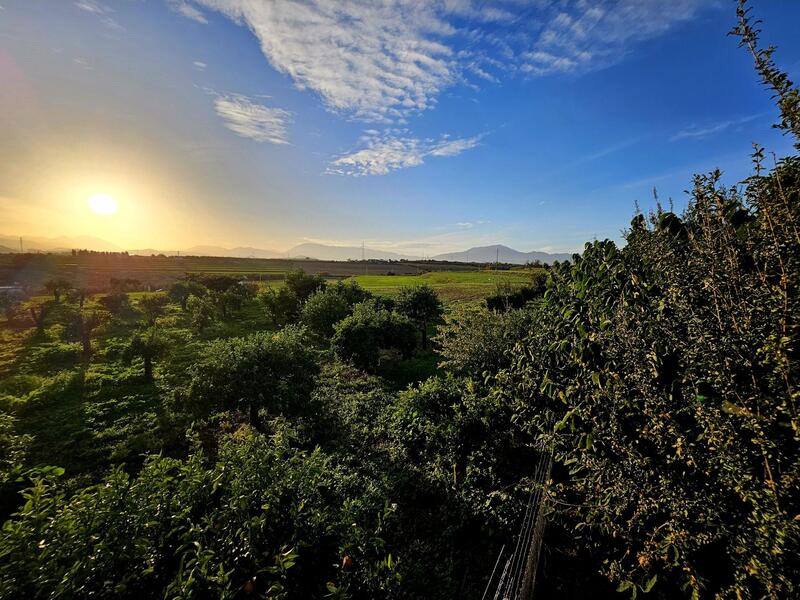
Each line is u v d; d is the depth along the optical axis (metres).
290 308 26.73
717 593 2.84
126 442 9.18
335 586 3.64
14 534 2.96
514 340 9.11
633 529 3.67
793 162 2.53
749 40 2.38
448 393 8.03
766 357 2.33
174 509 3.75
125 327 27.23
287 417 9.54
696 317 2.73
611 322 3.39
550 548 5.12
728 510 2.75
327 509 4.46
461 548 5.47
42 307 28.34
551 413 4.59
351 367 15.78
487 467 6.62
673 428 2.86
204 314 26.44
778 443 2.35
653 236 3.77
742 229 3.00
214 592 3.08
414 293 22.36
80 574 2.90
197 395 8.80
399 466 7.29
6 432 7.41
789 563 2.37
